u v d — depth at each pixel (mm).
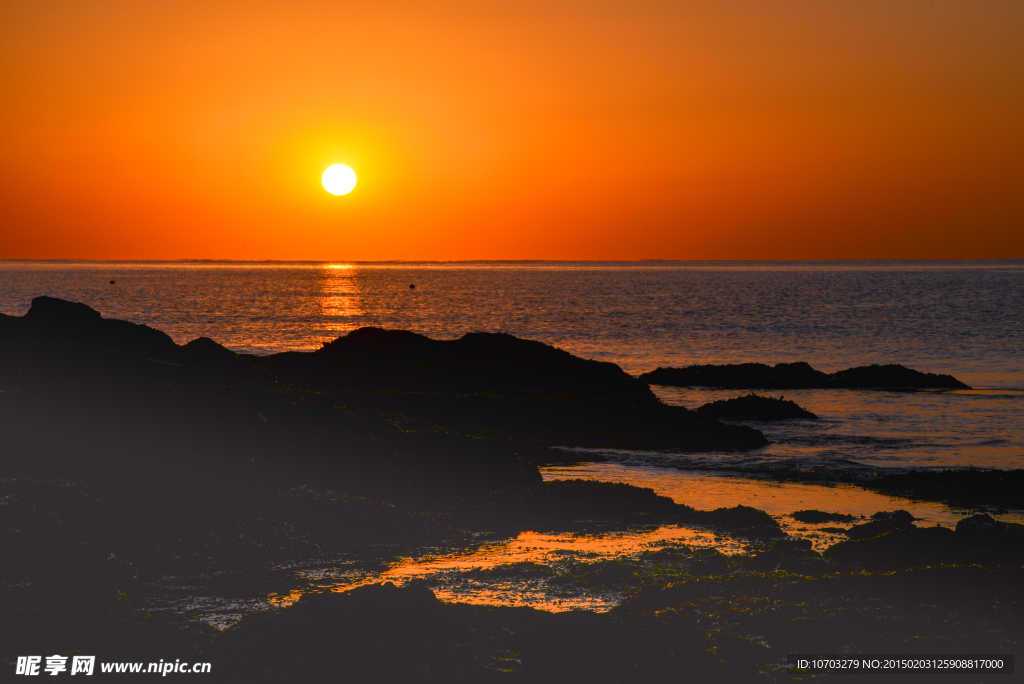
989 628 13164
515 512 26250
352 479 27391
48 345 35688
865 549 19969
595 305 168500
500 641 13875
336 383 50062
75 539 18156
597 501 27141
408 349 55281
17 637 13500
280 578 18672
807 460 35688
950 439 40875
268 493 23812
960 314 138625
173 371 35844
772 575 16969
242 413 29250
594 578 18750
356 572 19578
